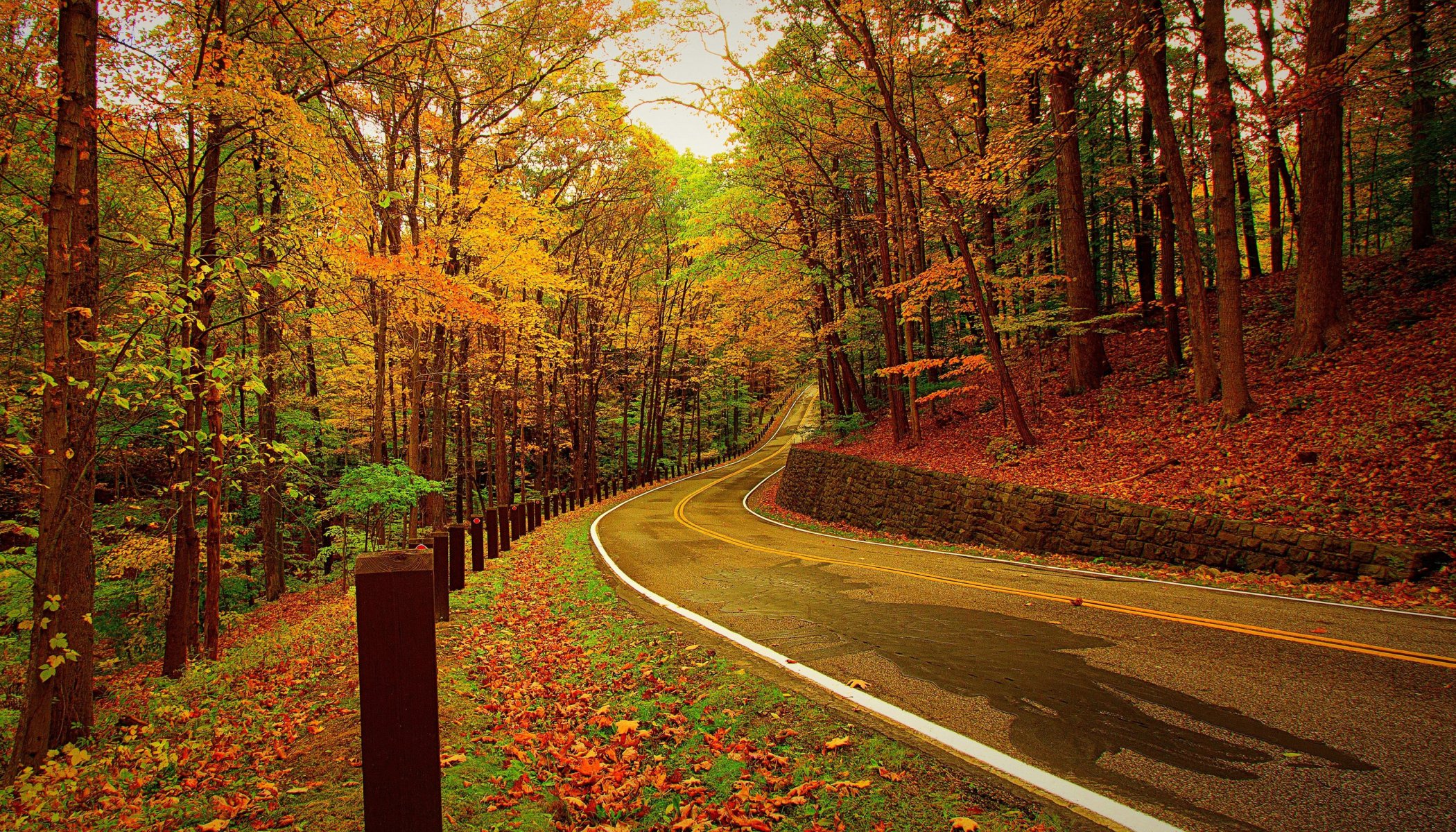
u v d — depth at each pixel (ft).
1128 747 10.82
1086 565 31.19
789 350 87.25
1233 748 10.71
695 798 10.11
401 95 39.83
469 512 64.49
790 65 56.90
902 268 63.26
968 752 10.76
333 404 59.52
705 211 71.10
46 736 14.29
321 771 11.33
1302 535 25.94
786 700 13.26
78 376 17.42
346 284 32.76
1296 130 69.26
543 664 17.71
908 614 20.74
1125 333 64.75
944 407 67.21
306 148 27.84
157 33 25.22
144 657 39.06
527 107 49.24
